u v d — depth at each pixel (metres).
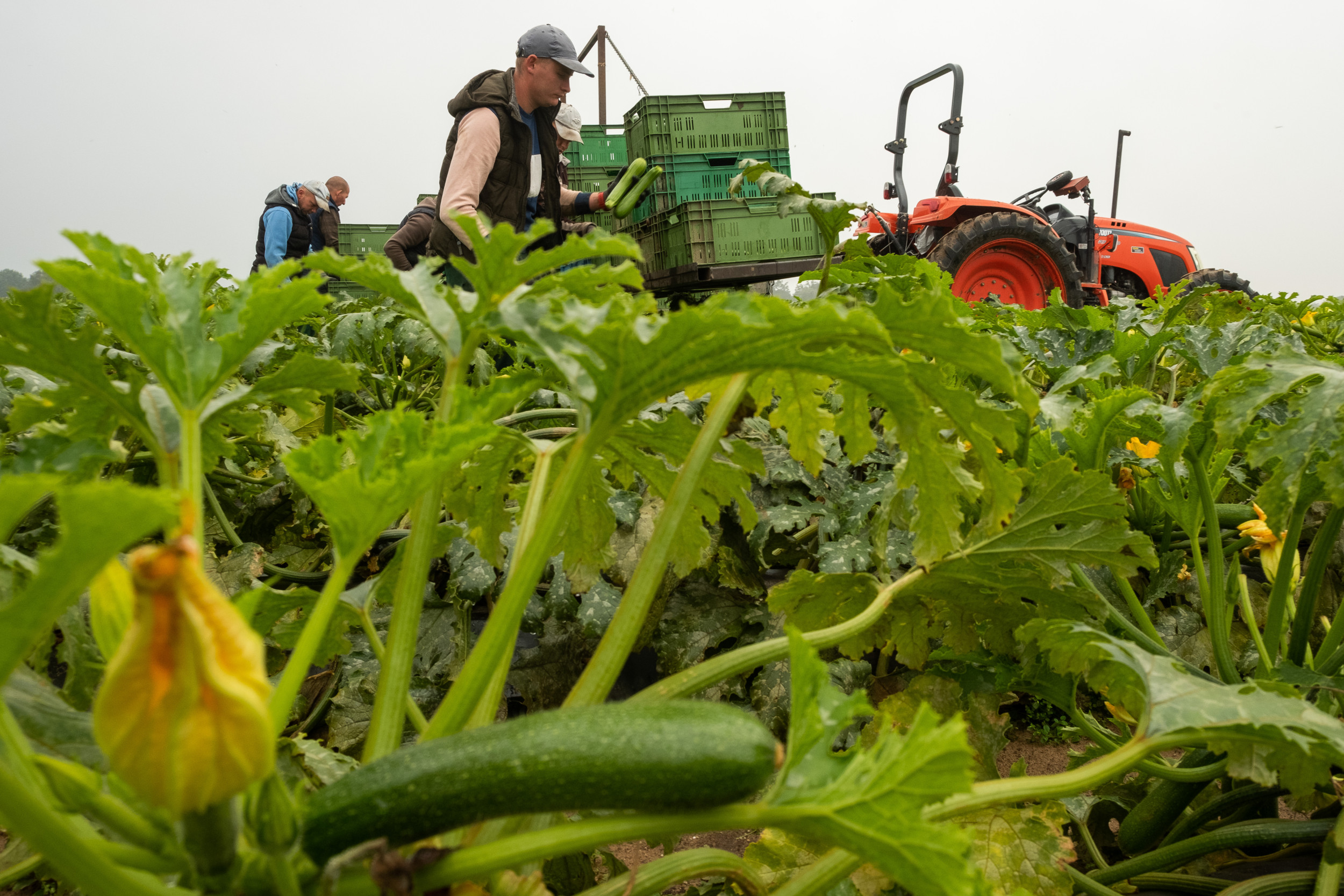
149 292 1.21
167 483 1.25
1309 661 1.95
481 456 1.73
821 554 2.38
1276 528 1.67
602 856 2.25
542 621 2.46
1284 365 1.81
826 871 1.21
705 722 0.93
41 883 2.00
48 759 0.83
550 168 6.05
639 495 2.57
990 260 12.03
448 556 2.49
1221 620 2.02
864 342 1.21
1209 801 1.97
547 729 0.91
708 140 9.01
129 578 0.88
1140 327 2.46
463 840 1.08
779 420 1.71
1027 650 1.88
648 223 9.19
